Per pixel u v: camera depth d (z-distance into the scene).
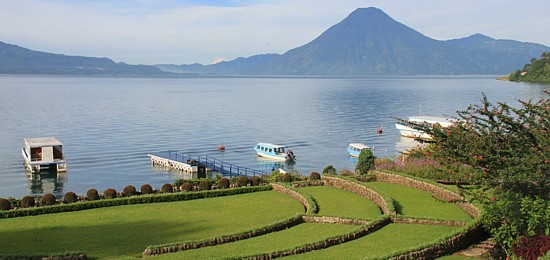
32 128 121.69
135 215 42.75
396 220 36.72
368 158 69.50
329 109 178.00
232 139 113.69
